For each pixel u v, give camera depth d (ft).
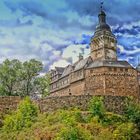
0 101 270.46
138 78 386.32
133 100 261.85
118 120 231.50
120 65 352.28
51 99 263.29
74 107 255.50
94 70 352.08
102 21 421.18
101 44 403.75
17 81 358.84
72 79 388.16
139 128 227.40
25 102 254.47
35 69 366.02
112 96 257.75
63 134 193.16
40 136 208.23
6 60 360.48
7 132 231.50
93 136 202.59
